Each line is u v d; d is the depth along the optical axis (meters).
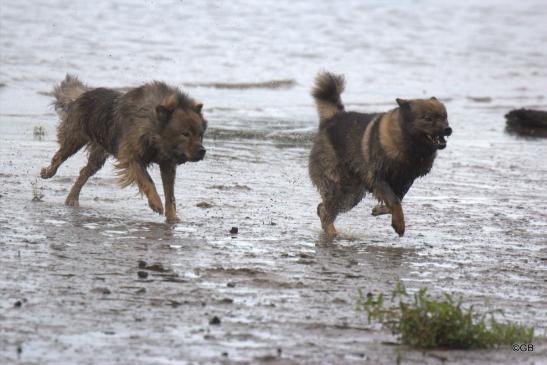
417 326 13.17
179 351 12.23
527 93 57.28
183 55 58.91
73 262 16.91
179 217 22.23
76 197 23.38
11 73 48.28
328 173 21.98
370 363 12.20
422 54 69.38
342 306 14.97
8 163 28.12
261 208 24.00
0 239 18.45
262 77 54.69
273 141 36.12
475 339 13.22
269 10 81.38
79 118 23.84
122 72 51.69
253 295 15.32
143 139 21.98
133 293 14.99
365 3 92.06
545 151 37.19
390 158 20.88
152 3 77.31
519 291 16.78
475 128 43.38
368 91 53.59
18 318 13.25
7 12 67.88
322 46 67.81
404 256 19.33
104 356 11.86
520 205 26.08
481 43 77.06
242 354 12.25
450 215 24.23
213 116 42.03
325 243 20.30
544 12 98.69
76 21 66.88
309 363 12.03
